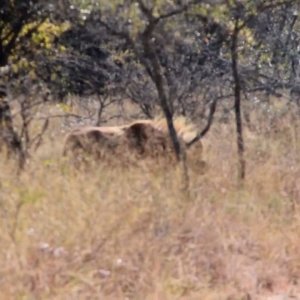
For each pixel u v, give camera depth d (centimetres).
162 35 2125
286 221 1989
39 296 1457
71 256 1581
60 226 1658
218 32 2753
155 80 2153
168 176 2064
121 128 2317
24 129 2403
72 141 2289
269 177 2252
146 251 1656
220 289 1648
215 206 1950
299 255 1834
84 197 1808
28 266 1523
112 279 1562
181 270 1641
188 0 2050
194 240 1758
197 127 2789
